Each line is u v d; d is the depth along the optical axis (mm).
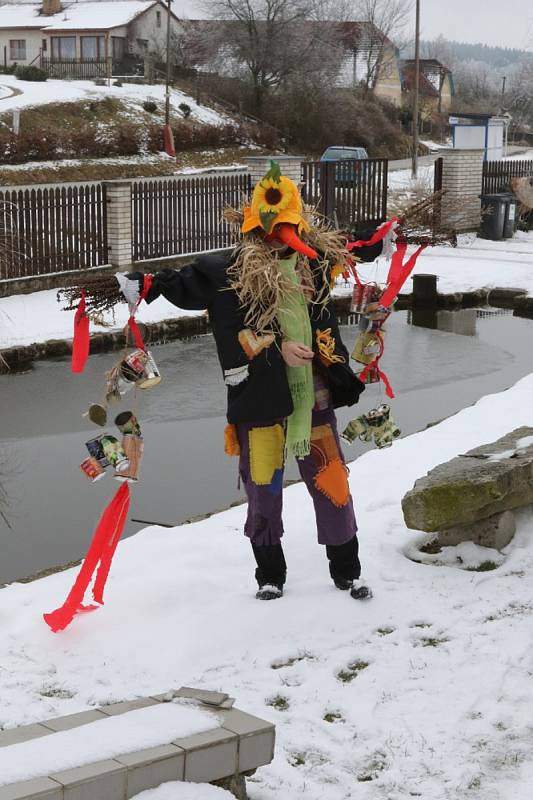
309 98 54094
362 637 4582
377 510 6344
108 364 13656
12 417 11203
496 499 5176
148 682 4172
